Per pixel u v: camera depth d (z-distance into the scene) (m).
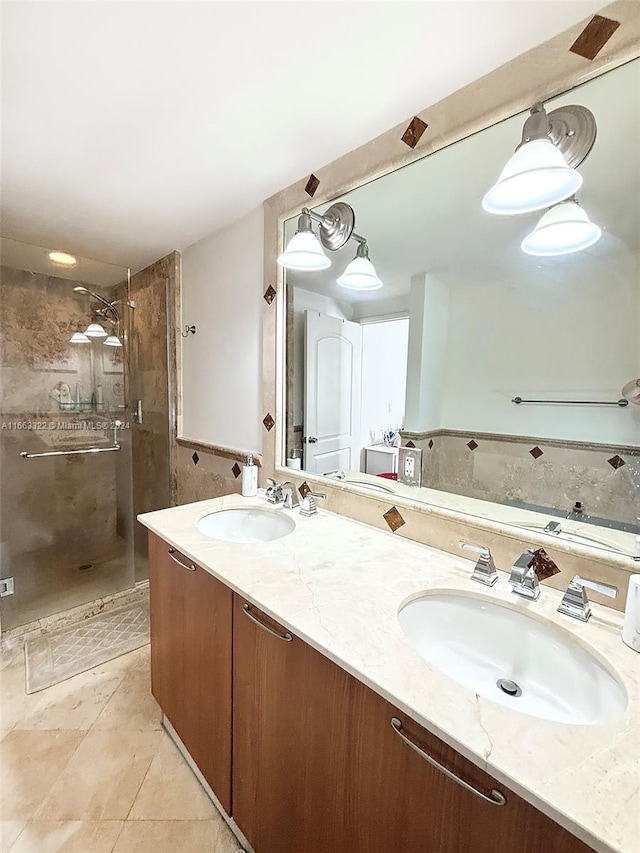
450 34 0.91
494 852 0.56
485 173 1.13
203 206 1.81
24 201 1.75
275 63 1.00
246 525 1.67
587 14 0.87
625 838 0.44
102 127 1.25
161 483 2.63
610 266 0.96
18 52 0.96
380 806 0.71
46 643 2.02
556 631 0.86
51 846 1.10
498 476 1.17
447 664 0.92
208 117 1.21
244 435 2.02
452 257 1.24
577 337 1.02
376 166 1.31
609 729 0.59
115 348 2.68
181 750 1.42
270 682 0.94
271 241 1.74
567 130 0.96
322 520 1.51
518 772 0.51
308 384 1.70
